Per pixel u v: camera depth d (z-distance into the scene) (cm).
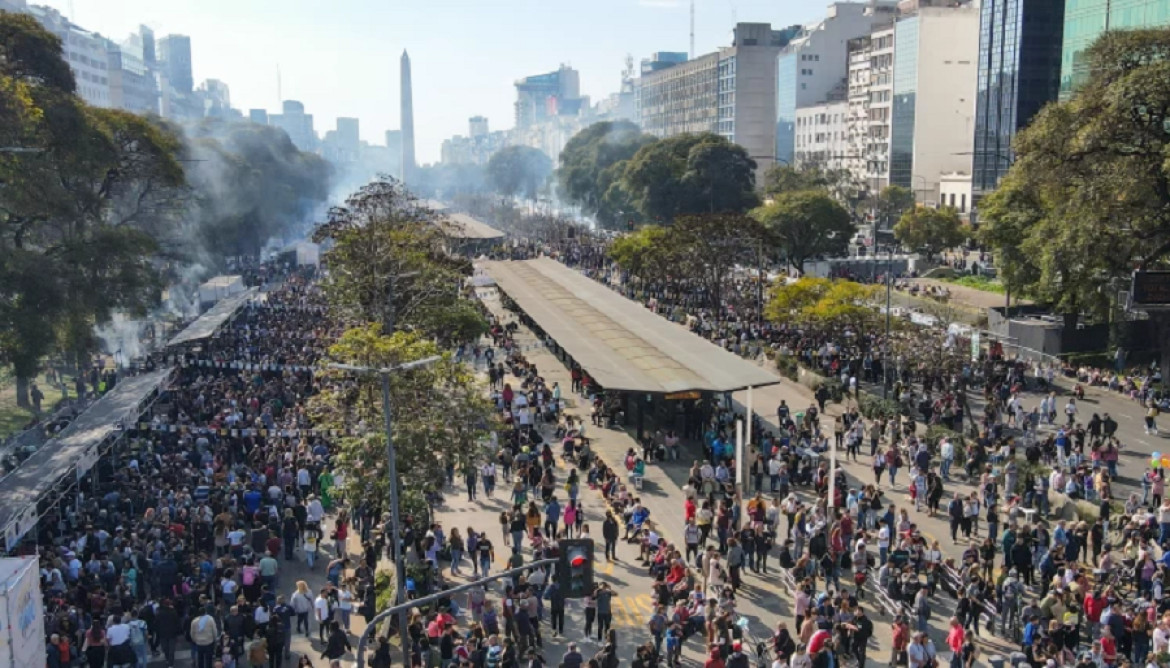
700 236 8331
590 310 7475
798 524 3606
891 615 3212
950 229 11756
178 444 4547
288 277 11481
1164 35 6012
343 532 3691
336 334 6788
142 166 7225
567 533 3828
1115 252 6034
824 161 16950
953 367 5884
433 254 6506
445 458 3556
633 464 4519
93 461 3931
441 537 3584
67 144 5950
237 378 5991
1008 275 7469
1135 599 3045
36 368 5384
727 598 2930
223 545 3544
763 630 3136
